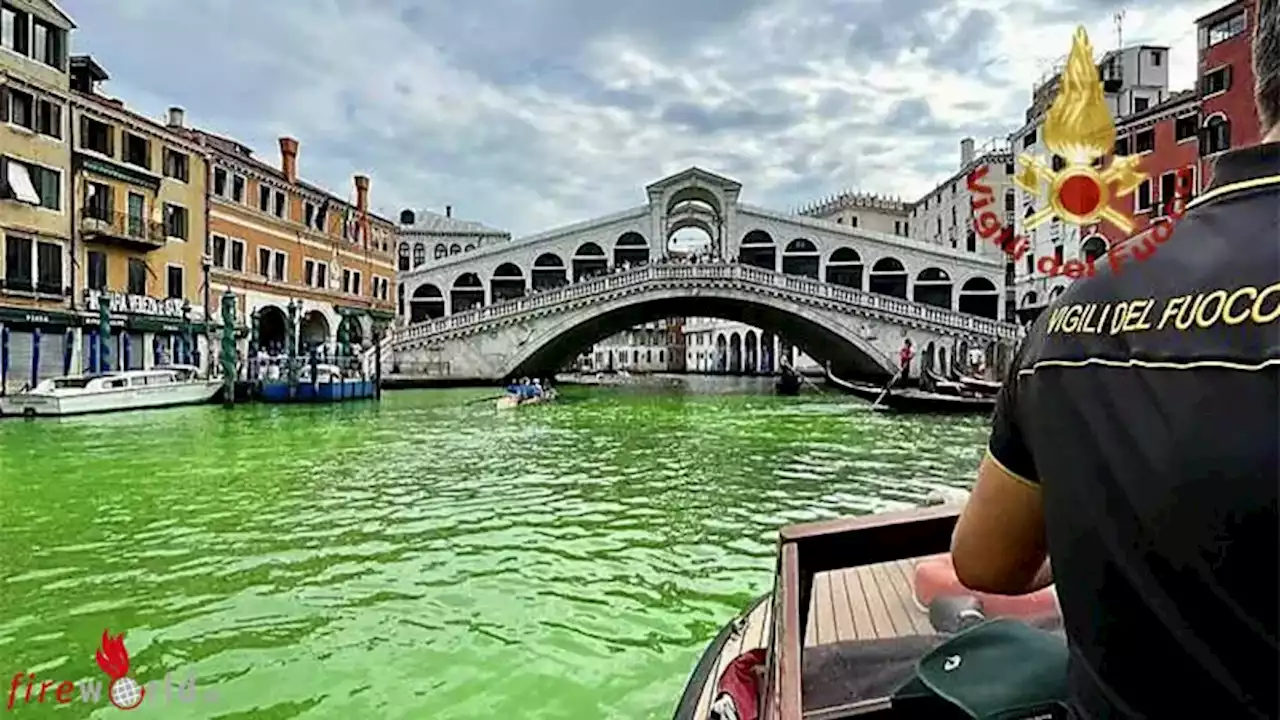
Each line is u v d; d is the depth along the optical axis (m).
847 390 35.03
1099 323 1.06
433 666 5.32
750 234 52.66
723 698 2.94
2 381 23.20
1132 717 0.97
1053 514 1.09
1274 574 0.83
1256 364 0.85
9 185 23.72
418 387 37.69
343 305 41.81
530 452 15.67
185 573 7.29
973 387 26.77
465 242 70.19
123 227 27.45
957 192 57.09
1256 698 0.85
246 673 5.20
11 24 23.92
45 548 8.12
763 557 7.88
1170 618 0.91
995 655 1.90
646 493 11.27
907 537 2.60
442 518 9.54
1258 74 1.01
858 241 51.00
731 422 22.59
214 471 12.95
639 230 52.81
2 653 5.49
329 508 10.09
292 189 37.50
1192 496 0.88
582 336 45.66
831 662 2.78
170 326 29.39
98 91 30.41
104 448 15.66
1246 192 0.98
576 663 5.35
